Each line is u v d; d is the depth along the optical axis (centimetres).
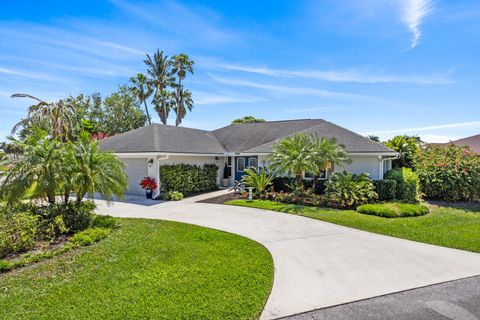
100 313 416
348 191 1316
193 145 1953
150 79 4003
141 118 3628
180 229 907
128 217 1112
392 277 561
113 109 3372
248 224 999
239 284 513
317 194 1553
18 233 703
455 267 612
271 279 544
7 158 857
